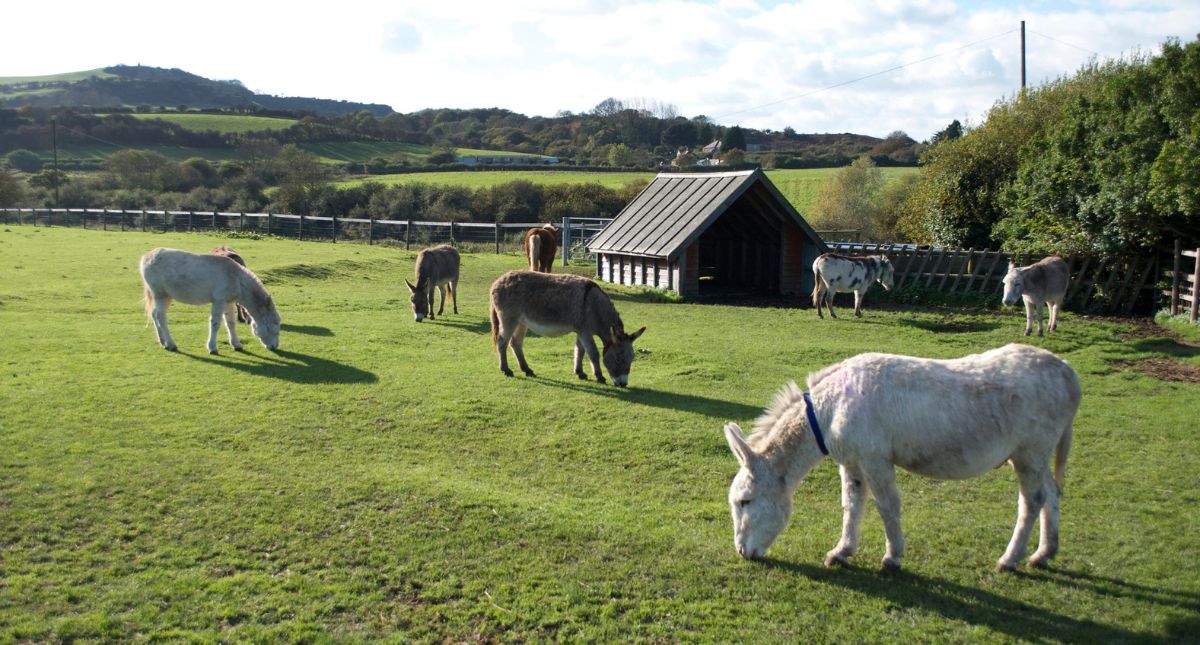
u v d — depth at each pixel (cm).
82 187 6081
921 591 571
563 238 3247
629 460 870
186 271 1286
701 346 1524
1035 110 2931
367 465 816
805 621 527
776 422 616
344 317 1781
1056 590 575
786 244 2500
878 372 583
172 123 8719
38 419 910
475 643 497
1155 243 2011
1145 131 1906
